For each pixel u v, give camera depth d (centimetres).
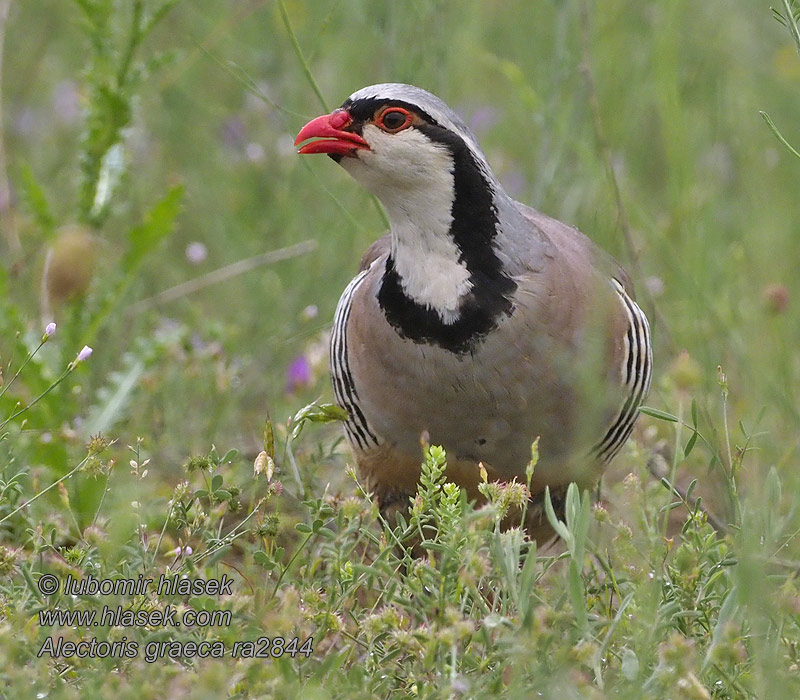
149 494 1048
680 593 782
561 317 927
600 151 1463
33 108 1858
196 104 1714
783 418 1137
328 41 1706
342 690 722
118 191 1261
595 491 1053
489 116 1741
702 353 1238
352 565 777
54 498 1053
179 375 1250
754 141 1612
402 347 935
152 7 1271
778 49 1703
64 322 1191
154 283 1539
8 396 1111
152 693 683
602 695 663
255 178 1611
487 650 741
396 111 930
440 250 927
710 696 729
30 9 1850
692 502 1129
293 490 1120
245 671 708
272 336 1398
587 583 864
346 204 1508
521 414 936
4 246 1509
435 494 900
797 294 1393
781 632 736
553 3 1467
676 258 1348
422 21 1399
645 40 1630
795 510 868
